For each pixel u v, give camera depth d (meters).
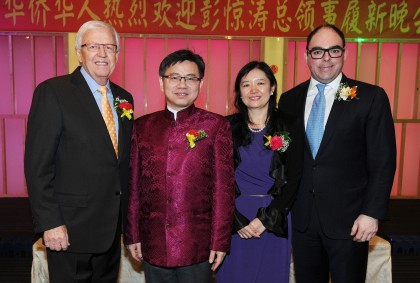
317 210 1.87
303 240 1.94
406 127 5.13
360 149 1.86
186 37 4.73
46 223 1.63
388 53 4.97
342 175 1.85
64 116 1.67
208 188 1.71
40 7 4.40
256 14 4.55
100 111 1.76
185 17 4.54
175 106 1.72
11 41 4.80
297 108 1.99
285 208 1.86
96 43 1.74
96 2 4.44
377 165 1.79
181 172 1.66
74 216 1.71
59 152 1.71
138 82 4.93
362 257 1.89
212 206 1.71
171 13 4.52
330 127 1.84
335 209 1.85
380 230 4.08
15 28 4.43
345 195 1.85
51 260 1.80
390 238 3.81
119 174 1.80
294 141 1.88
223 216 1.69
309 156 1.89
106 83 1.88
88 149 1.70
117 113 1.84
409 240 3.76
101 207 1.74
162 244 1.66
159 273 1.73
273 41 4.79
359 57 4.89
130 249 1.80
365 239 1.79
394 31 4.57
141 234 1.75
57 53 4.84
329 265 1.93
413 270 3.30
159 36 4.71
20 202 4.89
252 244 1.93
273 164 1.88
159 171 1.67
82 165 1.70
